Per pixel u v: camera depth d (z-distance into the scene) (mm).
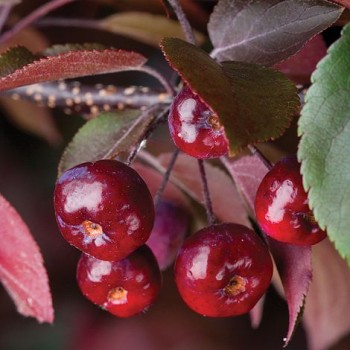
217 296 266
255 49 270
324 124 244
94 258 274
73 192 258
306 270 266
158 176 317
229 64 250
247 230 268
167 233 308
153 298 279
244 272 264
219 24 273
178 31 345
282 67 292
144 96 327
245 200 293
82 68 267
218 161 313
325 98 244
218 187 299
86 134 286
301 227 258
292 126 312
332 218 243
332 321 336
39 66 261
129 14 346
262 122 239
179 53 245
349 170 243
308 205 255
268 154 317
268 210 258
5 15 339
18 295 294
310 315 337
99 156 284
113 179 258
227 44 273
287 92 245
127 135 283
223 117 237
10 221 289
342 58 245
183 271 266
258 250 265
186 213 313
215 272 263
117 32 351
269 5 268
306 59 290
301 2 265
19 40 360
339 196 243
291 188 256
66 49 283
